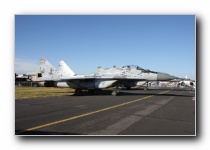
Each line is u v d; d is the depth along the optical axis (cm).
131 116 1027
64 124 855
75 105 1449
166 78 2520
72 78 2391
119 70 2781
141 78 2533
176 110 1224
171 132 743
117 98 2002
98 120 932
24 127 811
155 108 1304
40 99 1911
